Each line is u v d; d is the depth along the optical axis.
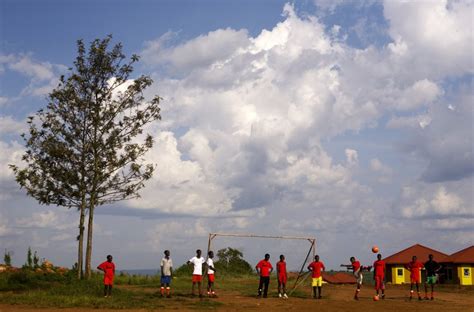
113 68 30.66
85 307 21.75
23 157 29.66
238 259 62.16
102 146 30.25
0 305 21.91
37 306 21.73
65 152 29.39
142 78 31.22
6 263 33.28
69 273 30.20
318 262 27.64
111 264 25.30
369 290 35.97
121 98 30.89
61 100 29.88
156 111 31.50
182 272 50.50
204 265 28.48
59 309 21.09
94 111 29.98
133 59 31.22
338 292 32.81
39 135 29.73
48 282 28.75
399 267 46.50
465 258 44.72
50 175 29.72
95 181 29.92
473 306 23.92
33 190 29.36
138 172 30.66
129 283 37.91
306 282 38.53
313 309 22.05
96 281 28.88
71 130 30.27
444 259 45.97
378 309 22.28
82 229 29.77
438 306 23.72
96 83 30.59
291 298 26.95
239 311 21.27
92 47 30.48
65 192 29.78
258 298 26.69
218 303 23.55
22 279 28.48
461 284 43.91
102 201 30.38
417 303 25.03
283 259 27.30
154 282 38.38
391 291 35.28
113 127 30.59
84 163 30.05
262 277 27.14
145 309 21.56
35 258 33.31
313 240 28.62
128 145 30.80
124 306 21.95
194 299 25.38
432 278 27.09
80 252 29.61
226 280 45.62
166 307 22.05
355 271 27.48
